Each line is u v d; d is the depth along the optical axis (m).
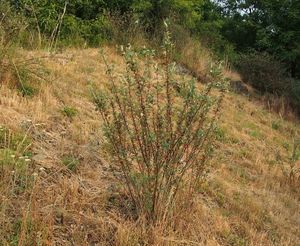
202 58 12.41
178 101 7.93
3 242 3.29
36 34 8.91
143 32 11.78
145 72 4.52
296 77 16.59
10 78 5.93
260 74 14.07
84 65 8.44
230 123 9.56
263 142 9.29
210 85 4.54
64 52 8.99
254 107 12.05
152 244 3.99
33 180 4.05
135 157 4.49
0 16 6.66
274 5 15.98
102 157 5.13
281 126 11.30
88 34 10.75
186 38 12.76
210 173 6.30
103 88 7.38
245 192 6.18
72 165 4.69
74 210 4.03
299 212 6.31
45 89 6.21
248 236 5.03
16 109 5.35
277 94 13.90
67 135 5.30
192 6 14.52
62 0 10.43
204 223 4.80
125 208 4.43
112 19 11.34
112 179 4.79
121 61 9.65
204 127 5.20
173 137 4.34
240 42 18.27
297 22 15.68
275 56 15.76
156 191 4.31
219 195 5.70
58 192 4.17
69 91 6.73
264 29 16.06
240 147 8.30
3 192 3.70
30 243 3.36
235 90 12.98
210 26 16.34
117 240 3.89
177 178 4.43
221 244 4.66
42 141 4.94
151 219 4.26
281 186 7.06
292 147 9.70
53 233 3.72
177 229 4.35
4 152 4.14
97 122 5.93
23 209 3.59
